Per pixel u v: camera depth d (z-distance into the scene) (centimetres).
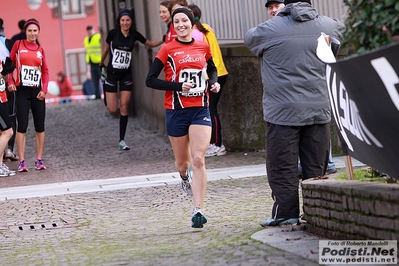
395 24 946
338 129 1104
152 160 2380
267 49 1268
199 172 1347
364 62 902
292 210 1280
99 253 1175
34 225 1541
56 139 3094
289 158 1276
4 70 2220
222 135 2416
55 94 6606
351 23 1011
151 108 3206
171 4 2147
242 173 1989
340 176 1204
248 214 1459
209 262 984
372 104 927
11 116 2558
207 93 1375
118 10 3769
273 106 1270
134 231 1396
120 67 2659
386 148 935
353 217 1009
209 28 2286
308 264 906
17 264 1138
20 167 2316
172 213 1561
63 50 7650
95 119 3703
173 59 1358
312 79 1259
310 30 1260
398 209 894
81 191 1906
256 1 2378
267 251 1032
